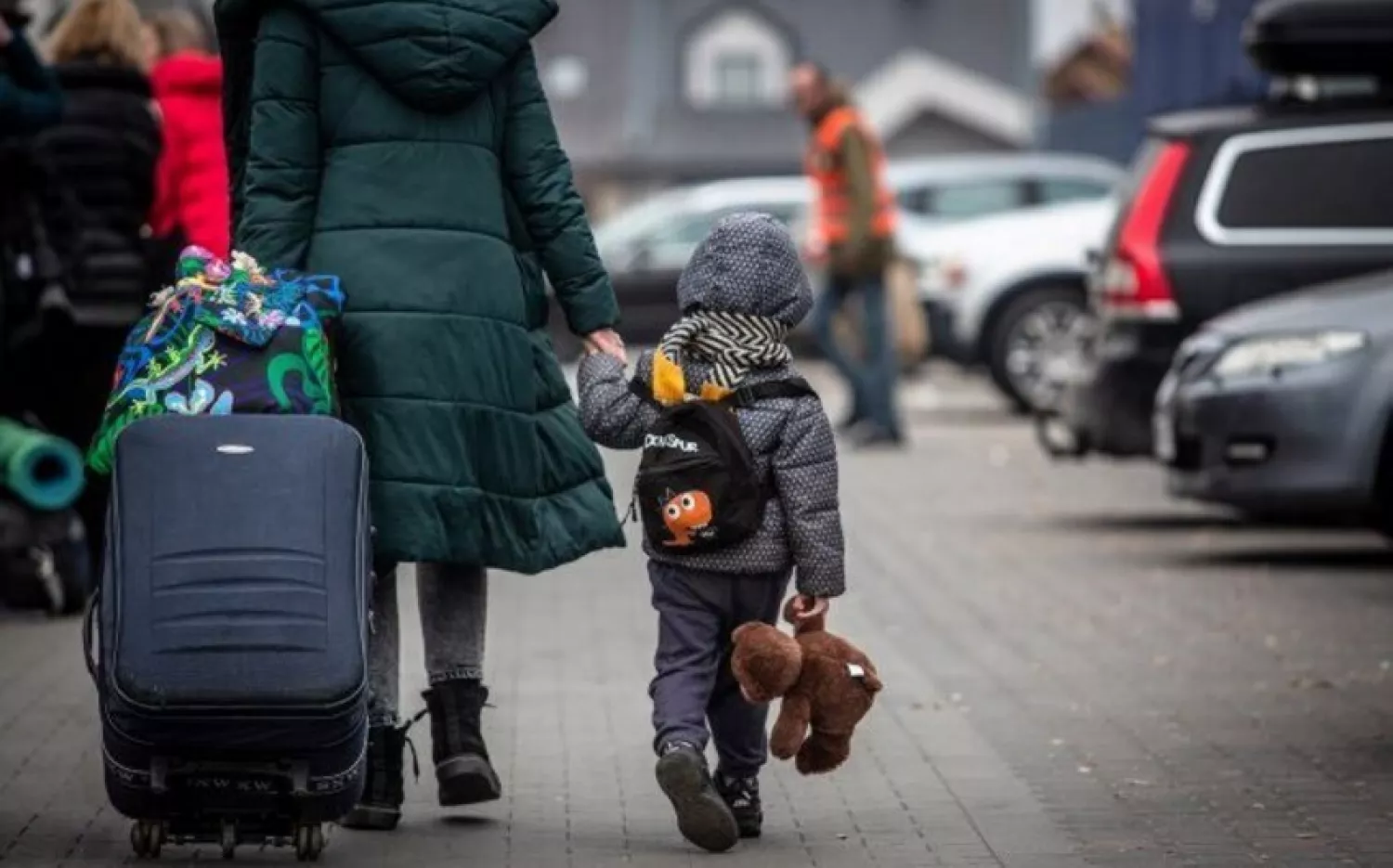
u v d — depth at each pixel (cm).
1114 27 14050
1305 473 2778
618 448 1567
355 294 1545
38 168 2409
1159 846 1560
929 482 3909
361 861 1506
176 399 1473
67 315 2405
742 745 1577
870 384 4522
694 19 18788
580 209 1591
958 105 18000
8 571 2453
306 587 1397
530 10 1557
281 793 1426
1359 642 2372
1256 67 3481
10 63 2278
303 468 1424
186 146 2489
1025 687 2141
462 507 1540
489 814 1647
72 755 1809
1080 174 6291
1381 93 3359
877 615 2562
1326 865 1505
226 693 1370
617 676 2186
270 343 1488
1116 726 1962
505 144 1588
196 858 1504
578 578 2831
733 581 1531
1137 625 2483
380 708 1580
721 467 1503
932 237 5506
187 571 1392
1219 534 3244
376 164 1556
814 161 4500
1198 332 3120
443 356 1544
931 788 1738
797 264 1542
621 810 1664
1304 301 2870
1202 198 3259
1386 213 3238
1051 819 1639
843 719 1513
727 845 1530
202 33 2694
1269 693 2103
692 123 18625
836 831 1606
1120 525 3341
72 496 2455
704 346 1529
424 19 1533
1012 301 5353
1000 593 2712
